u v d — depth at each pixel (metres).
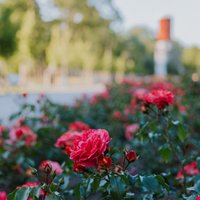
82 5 42.62
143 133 2.13
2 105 10.69
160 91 2.06
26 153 3.31
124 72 45.78
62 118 5.13
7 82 21.28
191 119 4.70
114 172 1.36
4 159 3.12
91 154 1.25
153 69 55.88
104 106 6.60
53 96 14.28
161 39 23.67
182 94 5.87
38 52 26.89
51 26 37.41
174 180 2.17
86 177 1.59
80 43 38.97
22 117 4.40
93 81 38.59
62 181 1.50
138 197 1.66
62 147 1.93
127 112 5.51
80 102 7.16
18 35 23.25
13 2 27.16
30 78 31.83
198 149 3.15
